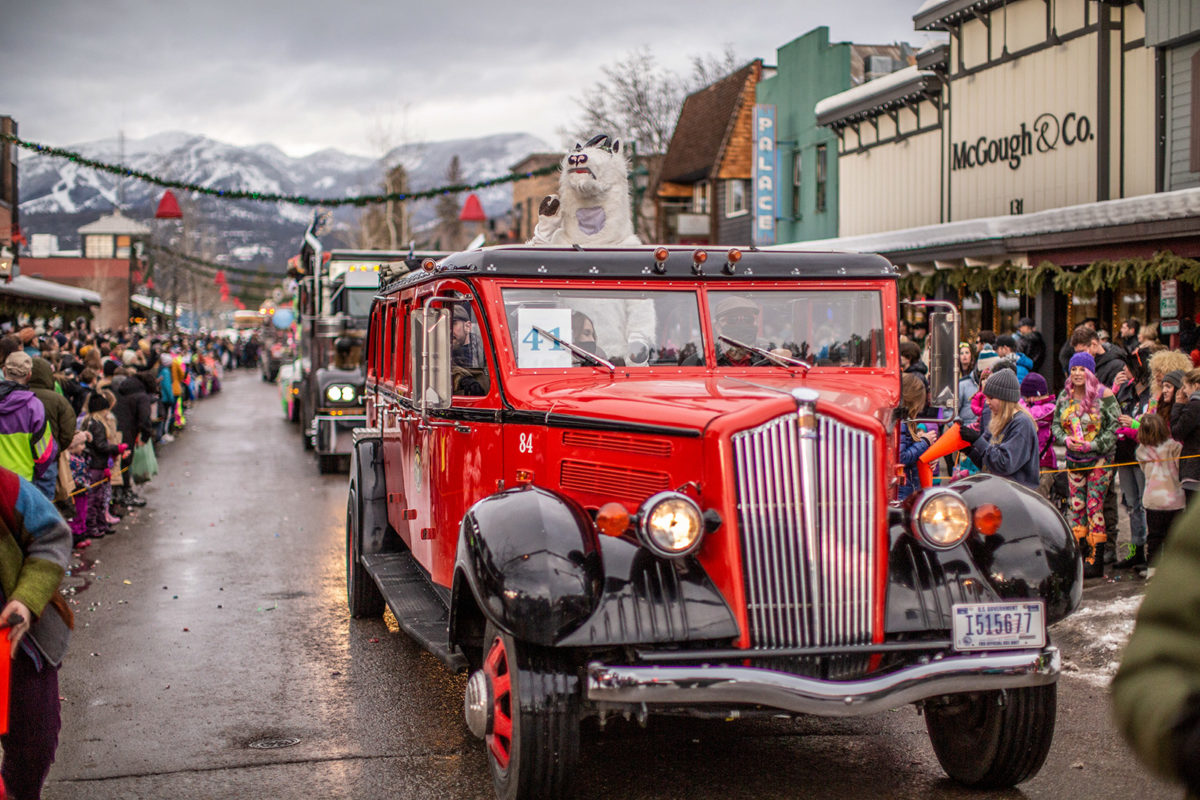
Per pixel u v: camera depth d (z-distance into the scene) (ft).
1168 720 6.11
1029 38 60.18
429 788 15.58
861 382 17.74
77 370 45.09
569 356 17.31
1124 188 53.88
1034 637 13.76
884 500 13.80
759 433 13.48
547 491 14.43
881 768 16.21
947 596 13.92
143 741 17.51
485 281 17.30
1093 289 47.06
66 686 20.40
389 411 24.49
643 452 14.57
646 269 17.67
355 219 230.68
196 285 230.68
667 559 13.69
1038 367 48.16
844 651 13.33
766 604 13.35
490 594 13.26
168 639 23.75
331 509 42.57
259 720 18.51
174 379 66.85
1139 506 27.50
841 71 87.20
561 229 25.52
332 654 22.58
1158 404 28.48
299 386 77.15
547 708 13.41
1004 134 62.69
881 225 77.66
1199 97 48.47
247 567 31.63
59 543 12.84
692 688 12.69
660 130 129.08
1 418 25.05
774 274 17.99
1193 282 41.96
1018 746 14.47
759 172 92.27
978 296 60.49
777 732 17.72
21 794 13.05
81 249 210.59
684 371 17.48
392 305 24.75
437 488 19.54
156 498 45.37
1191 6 48.14
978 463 24.03
